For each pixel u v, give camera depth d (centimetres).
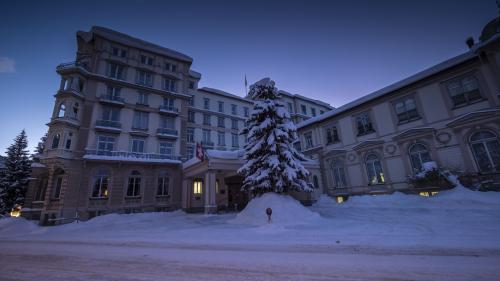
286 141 1550
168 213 2450
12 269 572
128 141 2658
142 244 889
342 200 2288
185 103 3241
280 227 1031
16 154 2895
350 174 2262
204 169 2186
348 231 902
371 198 1916
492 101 1477
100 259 655
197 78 3872
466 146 1559
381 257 535
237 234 984
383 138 2033
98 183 2356
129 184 2523
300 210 1322
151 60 3145
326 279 402
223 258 593
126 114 2722
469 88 1596
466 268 427
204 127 3688
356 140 2258
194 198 2773
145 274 480
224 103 4094
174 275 464
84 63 2630
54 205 2127
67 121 2261
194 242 865
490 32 1541
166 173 2777
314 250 643
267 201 1385
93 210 2239
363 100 2191
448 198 1444
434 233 776
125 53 2939
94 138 2441
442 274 403
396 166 1917
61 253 785
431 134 1723
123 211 2389
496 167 1421
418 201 1598
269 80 1662
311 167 2464
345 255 570
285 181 1455
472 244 609
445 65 1684
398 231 845
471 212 1157
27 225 1881
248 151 1580
